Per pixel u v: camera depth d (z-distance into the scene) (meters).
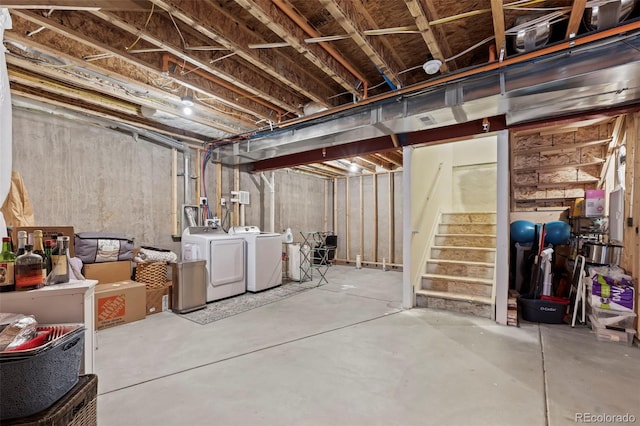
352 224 8.21
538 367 2.39
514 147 4.70
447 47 2.65
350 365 2.45
